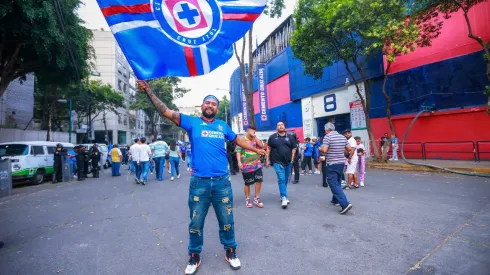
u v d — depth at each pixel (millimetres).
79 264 3148
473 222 4141
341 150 5102
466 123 11906
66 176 12195
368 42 12258
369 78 15938
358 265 2910
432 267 2807
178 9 2980
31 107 21188
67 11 10938
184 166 18828
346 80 17578
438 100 12820
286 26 24406
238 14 3115
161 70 2924
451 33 12305
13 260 3307
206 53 3039
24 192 9125
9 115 18641
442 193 6320
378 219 4504
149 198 7070
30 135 18656
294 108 23516
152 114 47188
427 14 10680
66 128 32594
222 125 3051
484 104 11367
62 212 5781
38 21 9977
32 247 3734
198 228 2895
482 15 11328
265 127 28297
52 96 23500
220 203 2953
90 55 14875
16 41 11055
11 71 12266
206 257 3250
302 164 11930
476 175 8570
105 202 6719
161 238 3967
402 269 2795
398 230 3938
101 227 4594
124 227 4559
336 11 11328
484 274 2635
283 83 25062
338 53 12984
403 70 14328
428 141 13281
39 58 11977
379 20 11133
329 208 5410
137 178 10203
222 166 2955
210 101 2920
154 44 2918
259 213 5195
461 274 2650
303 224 4410
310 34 12648
